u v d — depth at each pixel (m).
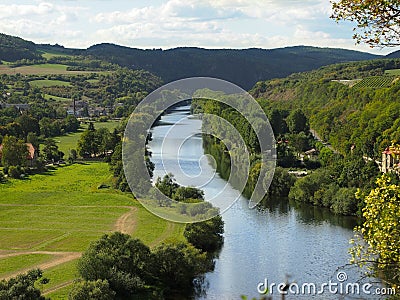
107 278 35.91
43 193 76.50
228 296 37.34
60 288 38.78
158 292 37.41
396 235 15.90
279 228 56.66
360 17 13.90
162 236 52.16
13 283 31.11
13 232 57.97
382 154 69.88
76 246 51.94
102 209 66.31
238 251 47.75
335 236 53.94
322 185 72.00
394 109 89.12
